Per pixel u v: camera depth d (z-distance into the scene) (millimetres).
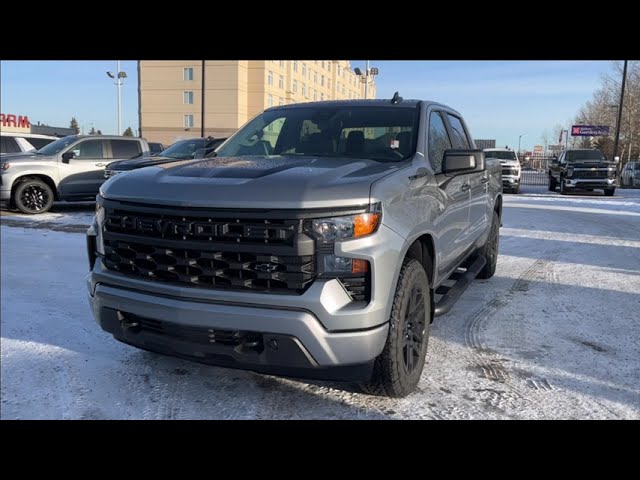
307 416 3191
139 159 12258
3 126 42719
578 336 4582
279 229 2773
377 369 3146
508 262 7734
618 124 30797
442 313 3922
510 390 3541
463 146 5285
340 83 95938
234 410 3258
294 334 2756
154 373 3762
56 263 7215
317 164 3404
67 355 4051
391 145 3988
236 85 67500
